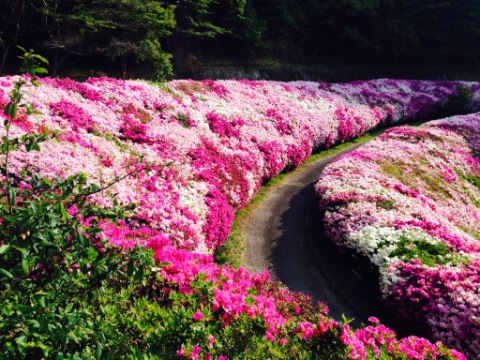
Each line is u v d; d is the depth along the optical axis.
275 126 24.66
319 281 12.81
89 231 3.79
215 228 13.34
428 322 10.23
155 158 14.48
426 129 29.70
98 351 3.40
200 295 5.53
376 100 40.03
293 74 41.66
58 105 14.49
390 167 21.41
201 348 4.45
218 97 24.31
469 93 47.44
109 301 4.90
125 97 17.89
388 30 52.91
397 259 12.14
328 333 5.35
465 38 59.22
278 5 44.81
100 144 13.56
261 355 4.96
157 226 11.16
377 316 11.31
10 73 24.64
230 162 17.66
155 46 28.11
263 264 13.48
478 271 11.44
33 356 3.43
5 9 24.25
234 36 38.44
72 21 23.75
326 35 50.09
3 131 10.72
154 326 4.71
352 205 15.52
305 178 23.19
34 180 3.82
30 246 3.33
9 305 3.21
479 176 25.84
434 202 19.16
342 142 31.62
